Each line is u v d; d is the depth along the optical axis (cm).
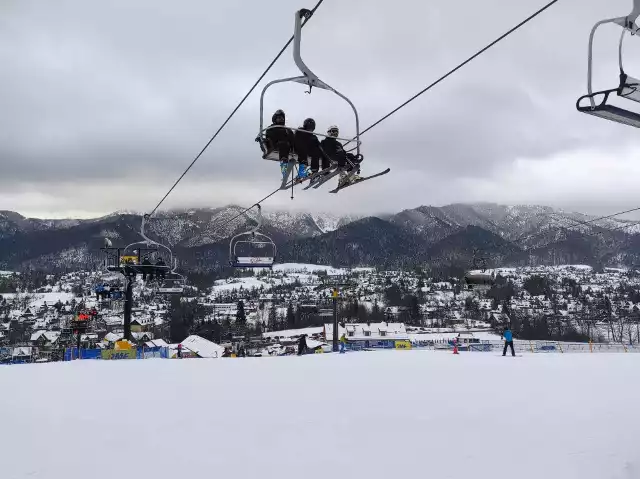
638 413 941
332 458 682
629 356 2375
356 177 1074
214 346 7112
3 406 1031
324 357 2275
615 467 650
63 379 1452
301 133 1025
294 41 957
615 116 629
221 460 675
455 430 818
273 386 1277
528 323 11619
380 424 858
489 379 1412
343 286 5200
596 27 624
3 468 648
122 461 674
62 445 745
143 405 1033
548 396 1126
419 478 611
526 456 688
